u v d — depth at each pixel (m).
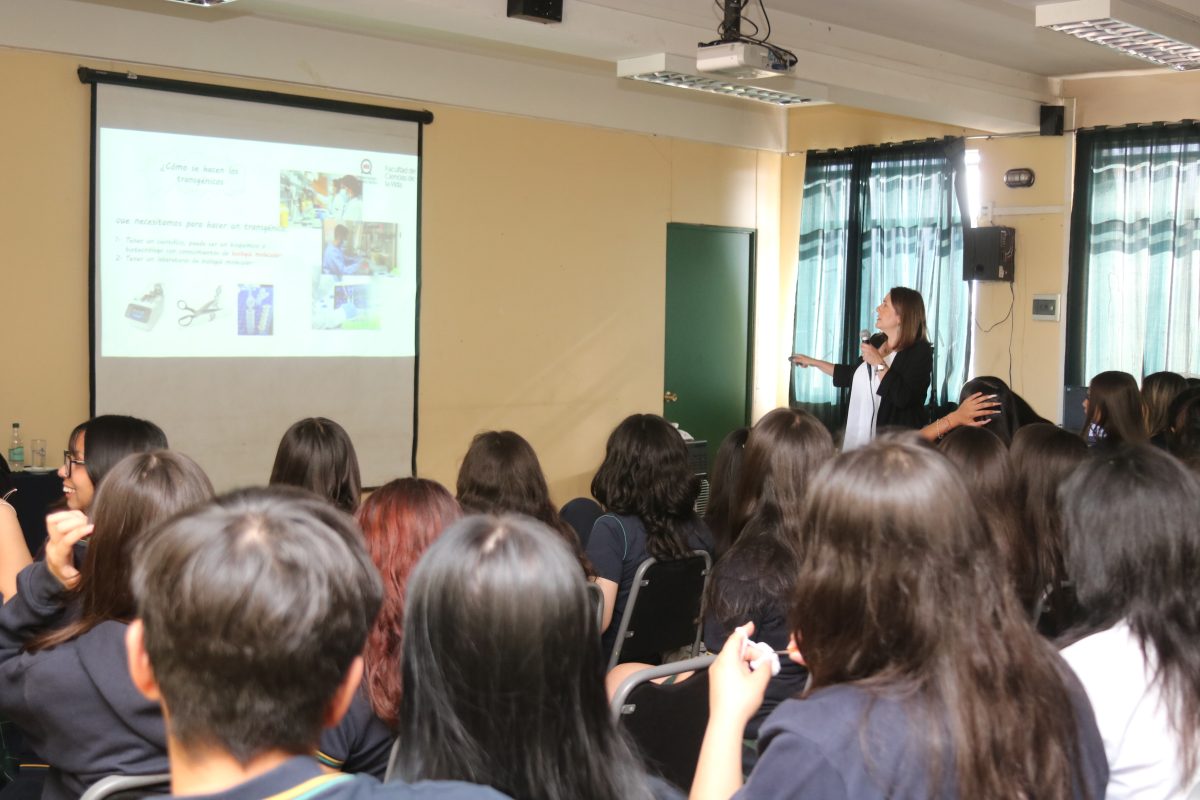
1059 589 2.19
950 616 1.09
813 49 5.48
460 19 4.52
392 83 5.97
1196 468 2.32
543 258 6.75
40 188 4.91
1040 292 6.95
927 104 6.12
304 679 0.87
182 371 5.39
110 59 5.03
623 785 1.09
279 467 2.77
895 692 1.08
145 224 5.21
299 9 5.29
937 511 1.11
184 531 0.90
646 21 4.94
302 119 5.68
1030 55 6.21
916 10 5.29
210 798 0.85
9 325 4.87
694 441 7.53
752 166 7.94
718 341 7.85
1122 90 6.61
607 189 7.05
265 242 5.62
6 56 4.77
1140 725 1.43
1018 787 1.06
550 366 6.84
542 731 1.04
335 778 0.89
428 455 6.32
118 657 1.55
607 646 2.99
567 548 1.10
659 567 2.91
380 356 6.08
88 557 1.62
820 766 1.05
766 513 2.16
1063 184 6.84
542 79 6.63
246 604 0.85
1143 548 1.46
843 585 1.13
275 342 5.70
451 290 6.35
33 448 4.96
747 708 1.34
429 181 6.20
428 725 1.06
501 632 1.02
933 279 7.24
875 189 7.52
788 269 8.16
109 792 1.51
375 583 0.99
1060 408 6.89
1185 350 6.39
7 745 2.27
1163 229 6.41
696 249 7.64
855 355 7.62
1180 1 4.70
